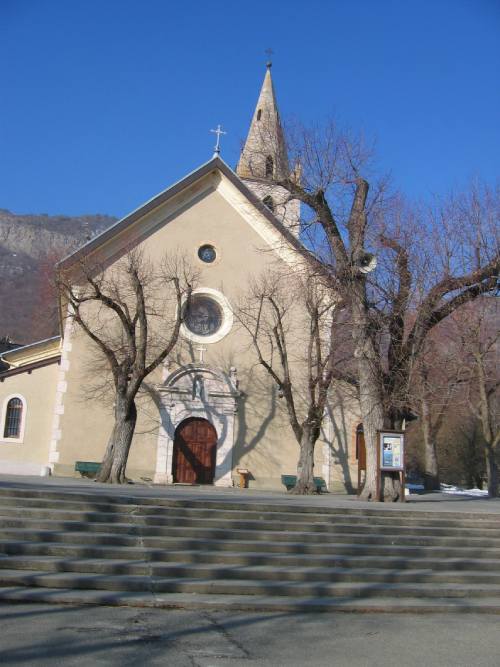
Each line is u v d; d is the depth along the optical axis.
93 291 25.00
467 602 9.72
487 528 13.41
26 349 33.59
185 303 24.73
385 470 18.28
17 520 10.83
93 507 11.79
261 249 27.28
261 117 37.28
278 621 8.30
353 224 19.56
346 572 10.25
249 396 26.55
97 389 25.08
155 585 9.05
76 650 6.54
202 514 12.08
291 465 26.20
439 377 26.50
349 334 21.72
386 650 7.34
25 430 25.80
